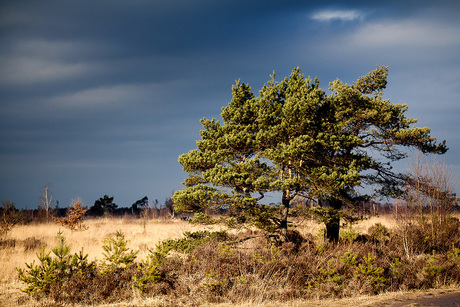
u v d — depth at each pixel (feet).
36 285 33.27
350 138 53.36
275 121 52.24
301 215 54.54
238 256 38.73
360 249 45.96
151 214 168.76
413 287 35.35
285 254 42.24
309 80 54.70
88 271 37.01
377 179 61.26
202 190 46.24
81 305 31.63
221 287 33.68
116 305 31.32
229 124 55.21
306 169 49.93
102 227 111.34
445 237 51.90
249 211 46.91
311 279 36.47
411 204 56.44
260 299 31.37
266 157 49.08
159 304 30.71
